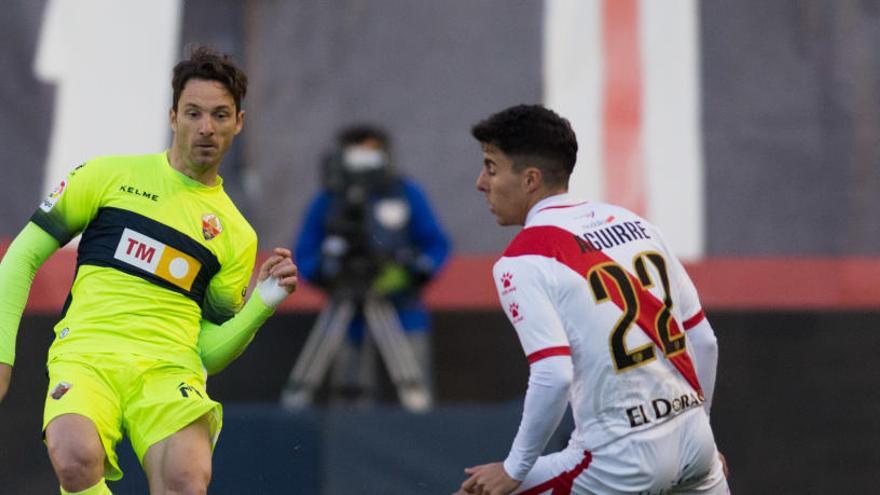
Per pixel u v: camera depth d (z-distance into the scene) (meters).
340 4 32.66
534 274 14.34
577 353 14.36
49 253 15.42
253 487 21.88
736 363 28.11
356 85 31.89
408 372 26.03
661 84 31.45
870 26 31.89
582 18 32.22
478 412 22.12
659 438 14.32
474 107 31.52
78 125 30.83
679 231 29.88
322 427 22.06
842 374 27.84
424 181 30.67
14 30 31.64
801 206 30.06
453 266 29.78
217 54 15.62
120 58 31.78
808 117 30.91
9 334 14.75
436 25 32.38
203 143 15.23
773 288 28.98
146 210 15.49
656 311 14.59
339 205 26.23
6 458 25.70
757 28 32.03
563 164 15.16
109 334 15.11
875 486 26.72
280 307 28.95
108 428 14.81
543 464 14.84
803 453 27.05
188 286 15.52
